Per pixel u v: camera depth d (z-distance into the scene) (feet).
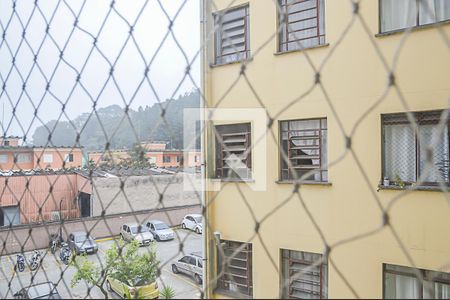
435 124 9.87
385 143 10.55
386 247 10.23
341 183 10.97
